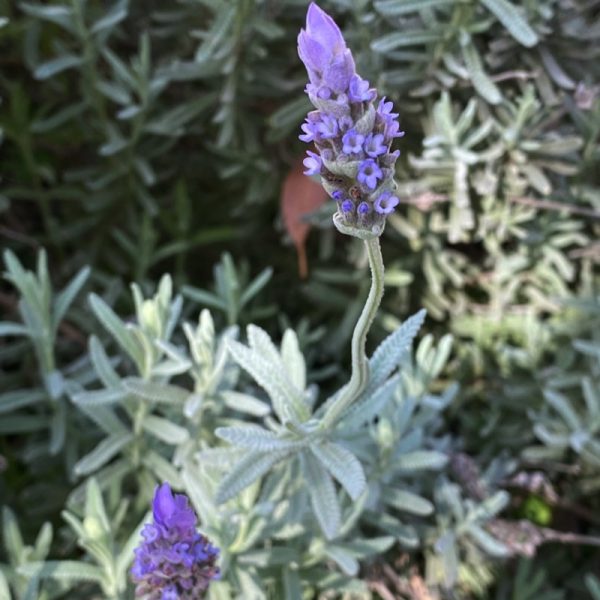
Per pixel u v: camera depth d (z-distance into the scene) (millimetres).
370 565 302
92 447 313
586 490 333
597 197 336
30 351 327
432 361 283
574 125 338
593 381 332
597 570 337
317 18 165
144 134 353
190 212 358
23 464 323
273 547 264
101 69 356
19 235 346
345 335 348
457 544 309
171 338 330
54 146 362
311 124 170
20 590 258
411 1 294
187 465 263
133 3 353
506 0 295
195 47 346
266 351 240
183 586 201
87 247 362
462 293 357
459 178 314
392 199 171
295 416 234
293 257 375
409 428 289
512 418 351
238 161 346
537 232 340
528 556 309
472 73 306
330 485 237
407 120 333
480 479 318
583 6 322
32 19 327
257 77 328
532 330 340
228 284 309
